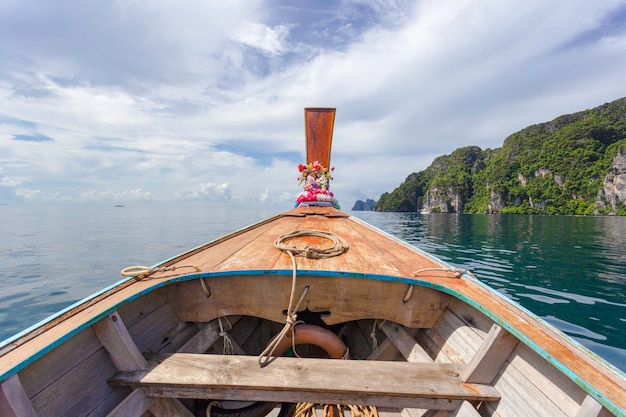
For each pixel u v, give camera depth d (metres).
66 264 9.73
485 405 1.50
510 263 9.66
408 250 2.86
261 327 2.82
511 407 1.36
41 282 7.67
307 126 8.50
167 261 2.24
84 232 20.42
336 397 1.44
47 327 1.24
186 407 1.91
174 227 25.34
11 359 1.03
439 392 1.42
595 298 6.38
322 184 7.23
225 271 1.96
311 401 1.43
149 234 19.05
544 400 1.27
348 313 2.03
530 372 1.38
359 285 2.00
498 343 1.47
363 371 1.52
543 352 1.18
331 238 2.92
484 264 9.48
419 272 2.10
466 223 29.33
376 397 1.45
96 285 7.44
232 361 1.57
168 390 1.46
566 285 7.27
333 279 2.00
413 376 1.51
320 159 8.64
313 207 6.69
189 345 1.88
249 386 1.41
